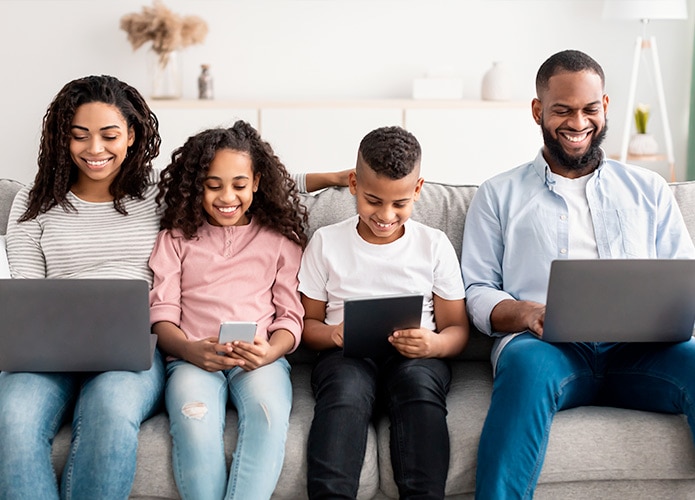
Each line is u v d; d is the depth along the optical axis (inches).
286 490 64.9
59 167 75.4
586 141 75.6
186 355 69.9
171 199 75.9
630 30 171.2
